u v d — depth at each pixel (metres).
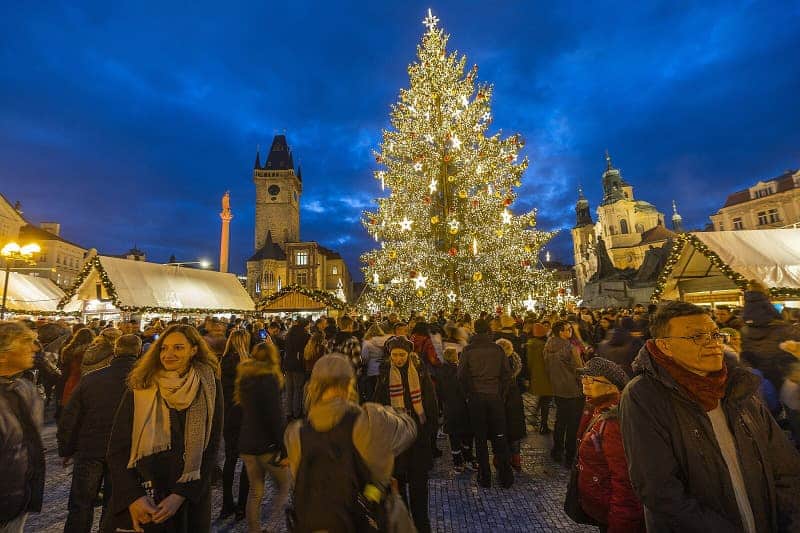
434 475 5.89
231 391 5.58
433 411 4.39
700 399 1.81
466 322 10.44
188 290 22.47
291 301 25.31
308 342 8.11
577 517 2.66
